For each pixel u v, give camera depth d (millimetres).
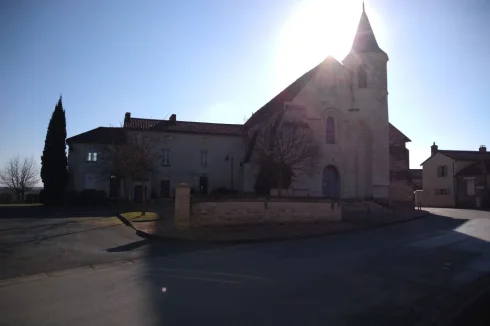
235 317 6434
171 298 7562
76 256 12430
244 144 44812
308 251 13828
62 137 43938
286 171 30266
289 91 39406
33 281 9008
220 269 10484
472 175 51281
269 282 8977
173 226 20266
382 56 36188
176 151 43406
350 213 29344
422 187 63656
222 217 20047
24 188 73188
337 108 35438
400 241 16594
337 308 7055
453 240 16906
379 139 35562
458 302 7656
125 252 13438
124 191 41438
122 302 7258
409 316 6746
